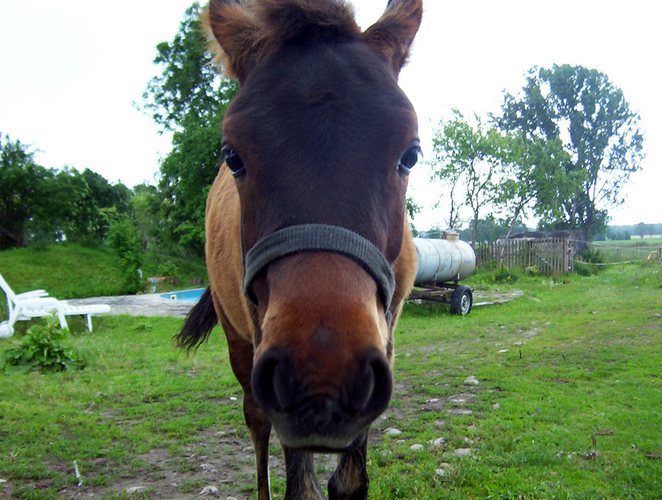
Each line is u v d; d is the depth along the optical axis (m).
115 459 4.12
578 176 38.75
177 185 25.62
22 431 4.66
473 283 20.39
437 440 4.15
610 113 52.12
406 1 2.24
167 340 9.98
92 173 42.09
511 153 28.78
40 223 33.94
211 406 5.47
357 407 1.35
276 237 1.57
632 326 9.26
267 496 3.03
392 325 2.53
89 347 8.33
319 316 1.39
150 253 34.66
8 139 34.62
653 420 4.42
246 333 2.86
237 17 2.09
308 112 1.65
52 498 3.43
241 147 1.70
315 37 1.83
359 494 2.52
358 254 1.53
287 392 1.36
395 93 1.78
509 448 3.92
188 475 3.82
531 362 6.90
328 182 1.59
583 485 3.30
